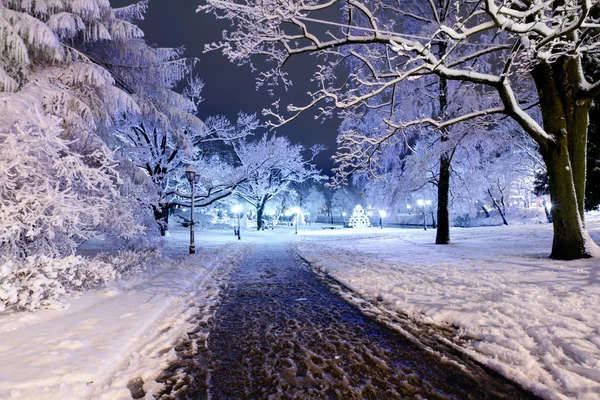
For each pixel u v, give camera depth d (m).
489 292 6.16
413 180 18.52
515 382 3.27
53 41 6.99
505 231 22.44
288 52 7.69
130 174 10.55
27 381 2.99
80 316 5.04
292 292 7.67
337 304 6.52
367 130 16.09
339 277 9.14
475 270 8.59
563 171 9.10
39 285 5.05
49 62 8.18
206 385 3.35
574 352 3.54
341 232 39.41
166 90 12.69
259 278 9.65
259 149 32.16
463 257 11.52
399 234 29.67
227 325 5.27
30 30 6.71
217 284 8.74
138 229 9.41
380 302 6.51
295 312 5.99
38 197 5.89
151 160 21.08
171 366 3.78
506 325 4.49
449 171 18.11
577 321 4.34
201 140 26.08
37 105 6.54
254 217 55.16
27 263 5.40
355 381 3.42
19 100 6.32
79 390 2.97
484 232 23.22
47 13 7.62
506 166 27.56
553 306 5.06
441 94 15.77
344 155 9.62
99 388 3.15
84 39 8.95
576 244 9.00
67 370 3.25
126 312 5.41
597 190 13.07
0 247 6.44
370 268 10.29
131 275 8.55
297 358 3.99
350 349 4.24
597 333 3.98
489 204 42.44
